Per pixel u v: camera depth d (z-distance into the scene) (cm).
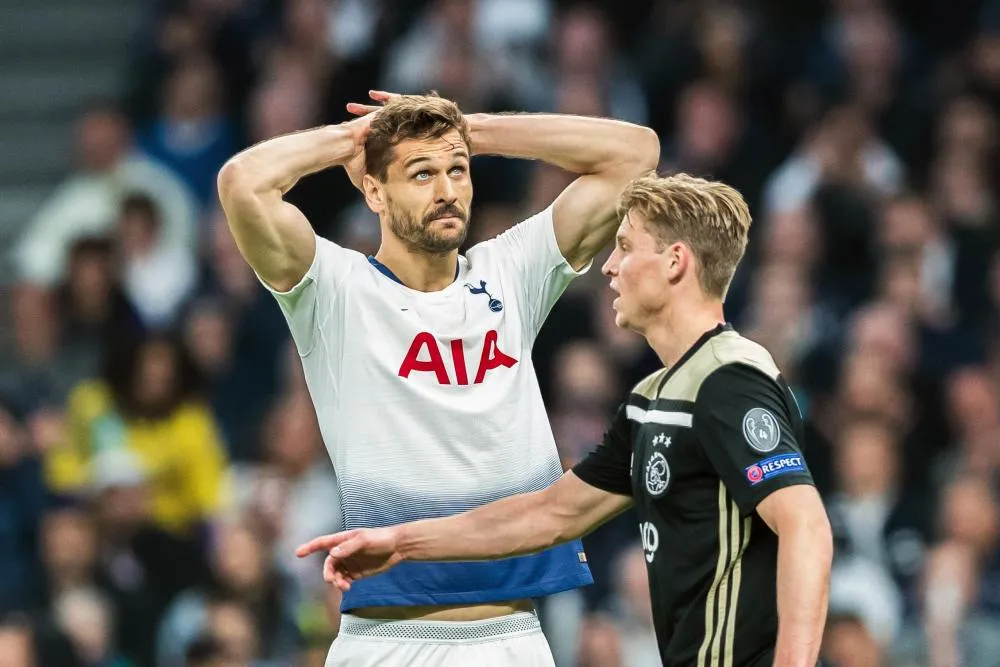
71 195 4791
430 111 1911
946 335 4088
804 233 4191
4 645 3164
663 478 1711
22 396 3978
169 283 4562
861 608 3136
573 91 4581
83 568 3438
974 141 4538
